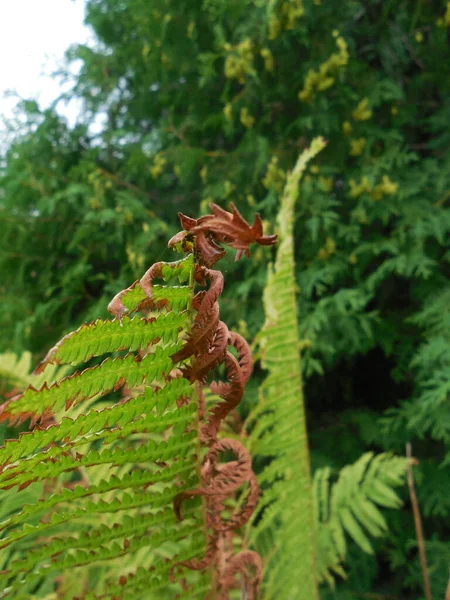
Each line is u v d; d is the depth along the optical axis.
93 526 0.46
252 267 1.24
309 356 1.19
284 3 1.11
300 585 0.41
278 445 0.41
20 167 1.50
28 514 0.19
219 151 1.37
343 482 0.61
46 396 0.18
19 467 0.18
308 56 1.24
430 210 1.19
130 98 1.55
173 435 0.23
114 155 1.54
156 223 1.31
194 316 0.21
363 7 1.30
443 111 1.25
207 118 1.34
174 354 0.20
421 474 1.15
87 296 1.43
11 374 0.53
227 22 1.27
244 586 0.31
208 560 0.25
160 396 0.21
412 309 1.30
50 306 1.43
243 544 0.40
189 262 0.20
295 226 1.25
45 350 1.41
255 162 1.30
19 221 1.49
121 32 1.53
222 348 0.21
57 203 1.48
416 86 1.31
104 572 0.46
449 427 1.08
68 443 0.18
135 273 1.31
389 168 1.18
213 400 0.50
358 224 1.22
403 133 1.35
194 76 1.38
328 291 1.29
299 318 1.22
